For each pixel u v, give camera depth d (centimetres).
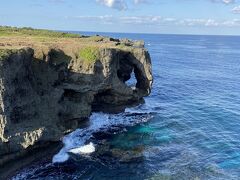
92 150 4344
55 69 4822
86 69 5119
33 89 4216
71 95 5031
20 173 3681
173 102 7038
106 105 5719
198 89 8581
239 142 4850
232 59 17038
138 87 6366
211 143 4788
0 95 3453
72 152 4256
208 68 13112
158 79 9881
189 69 12619
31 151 3809
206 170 3975
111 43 6719
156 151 4438
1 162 3491
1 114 3456
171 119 5788
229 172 3947
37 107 4112
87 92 5106
